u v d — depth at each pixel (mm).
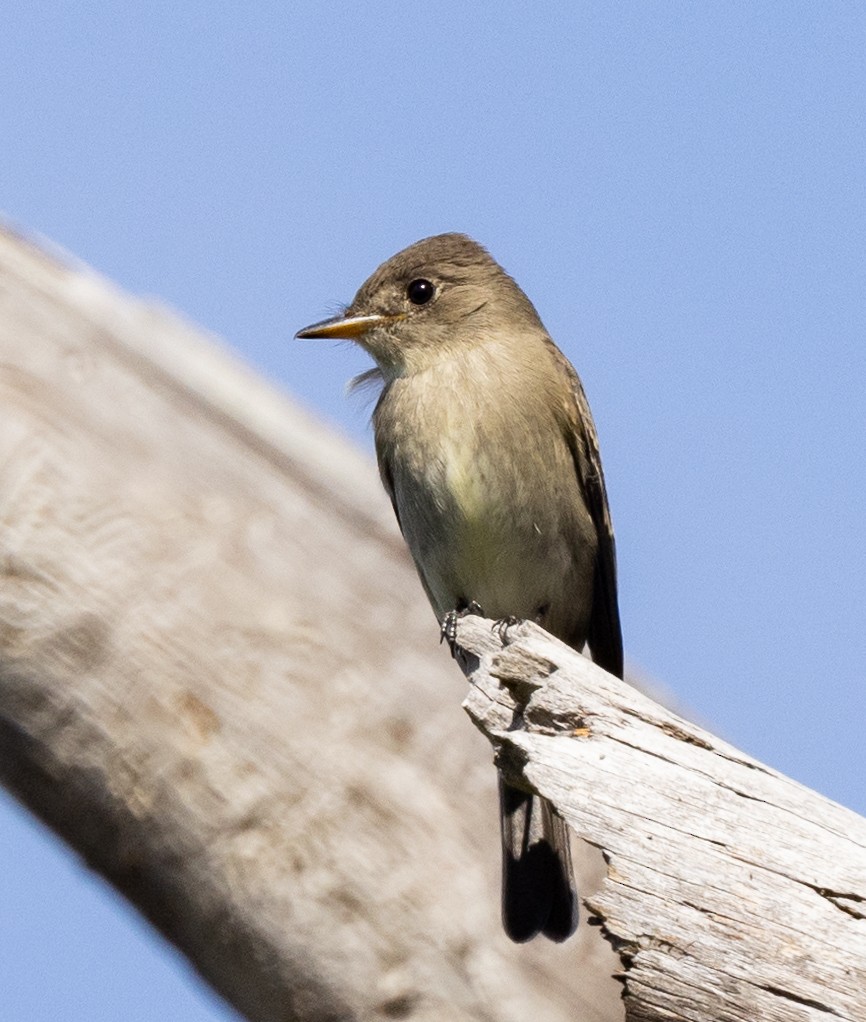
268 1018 8633
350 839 8633
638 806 7504
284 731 8781
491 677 8094
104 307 9594
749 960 7281
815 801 7680
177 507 9141
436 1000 8469
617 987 8586
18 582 8773
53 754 8719
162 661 8766
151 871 8680
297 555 9242
